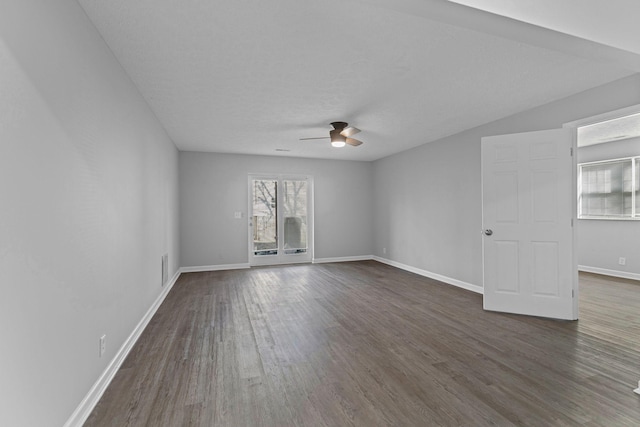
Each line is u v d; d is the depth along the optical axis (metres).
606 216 5.46
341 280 5.17
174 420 1.72
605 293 4.25
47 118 1.43
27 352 1.28
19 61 1.24
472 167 4.44
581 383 2.07
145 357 2.46
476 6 1.47
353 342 2.74
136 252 2.84
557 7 1.48
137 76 2.69
